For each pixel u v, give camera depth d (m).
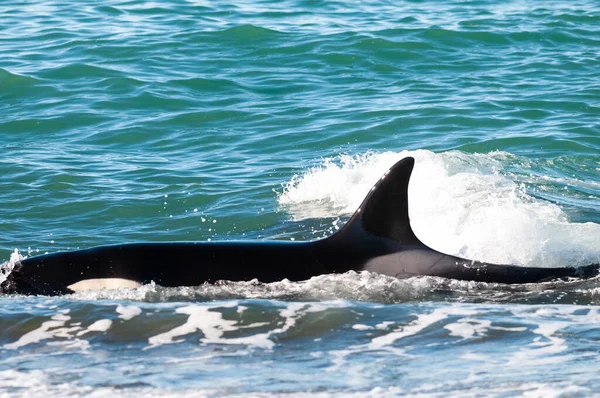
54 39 88.56
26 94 73.56
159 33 90.50
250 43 87.50
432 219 47.94
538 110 69.44
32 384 28.31
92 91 74.00
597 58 84.25
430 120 67.31
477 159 58.66
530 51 87.06
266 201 52.34
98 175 56.62
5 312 34.81
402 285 37.38
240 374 28.89
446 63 83.19
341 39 88.50
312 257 38.19
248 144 63.06
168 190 54.00
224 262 38.03
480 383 27.62
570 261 42.59
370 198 38.34
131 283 37.59
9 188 53.78
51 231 47.84
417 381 27.95
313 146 62.34
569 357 29.78
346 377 28.45
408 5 106.75
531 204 49.88
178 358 30.50
